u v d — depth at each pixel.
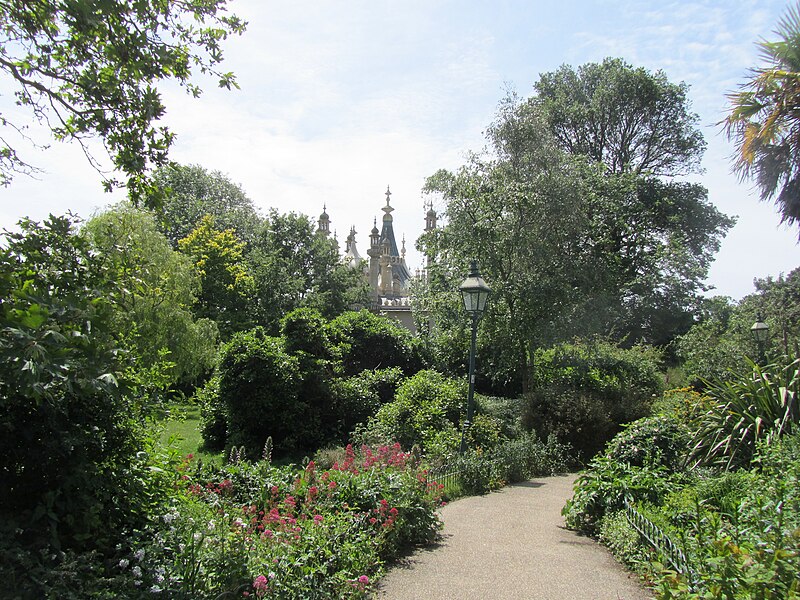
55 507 3.76
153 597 3.65
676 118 33.22
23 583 3.23
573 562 6.29
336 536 5.48
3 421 3.67
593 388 17.14
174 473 5.11
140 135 5.62
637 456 8.25
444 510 8.95
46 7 4.96
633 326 33.47
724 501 6.18
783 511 4.59
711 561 3.88
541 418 14.97
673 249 31.05
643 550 5.87
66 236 4.55
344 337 20.75
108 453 4.20
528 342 19.25
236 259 37.09
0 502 3.72
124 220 19.02
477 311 12.31
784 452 6.46
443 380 17.70
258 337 17.41
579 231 20.02
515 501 9.69
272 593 4.38
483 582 5.64
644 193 32.19
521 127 19.56
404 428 14.12
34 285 4.07
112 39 5.30
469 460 10.74
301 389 16.75
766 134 7.62
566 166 19.95
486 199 19.02
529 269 19.06
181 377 24.12
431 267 20.55
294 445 16.33
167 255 23.11
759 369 8.72
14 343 3.21
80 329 3.79
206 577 4.07
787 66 7.57
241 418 16.12
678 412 12.76
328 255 39.06
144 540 4.13
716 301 36.91
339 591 4.96
